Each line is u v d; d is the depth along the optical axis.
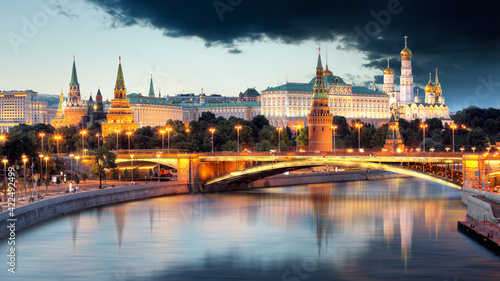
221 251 177.25
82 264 161.88
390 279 150.12
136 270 157.50
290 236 197.12
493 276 150.50
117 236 193.00
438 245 180.12
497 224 191.25
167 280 150.88
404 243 183.88
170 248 180.00
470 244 180.50
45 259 164.88
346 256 171.38
